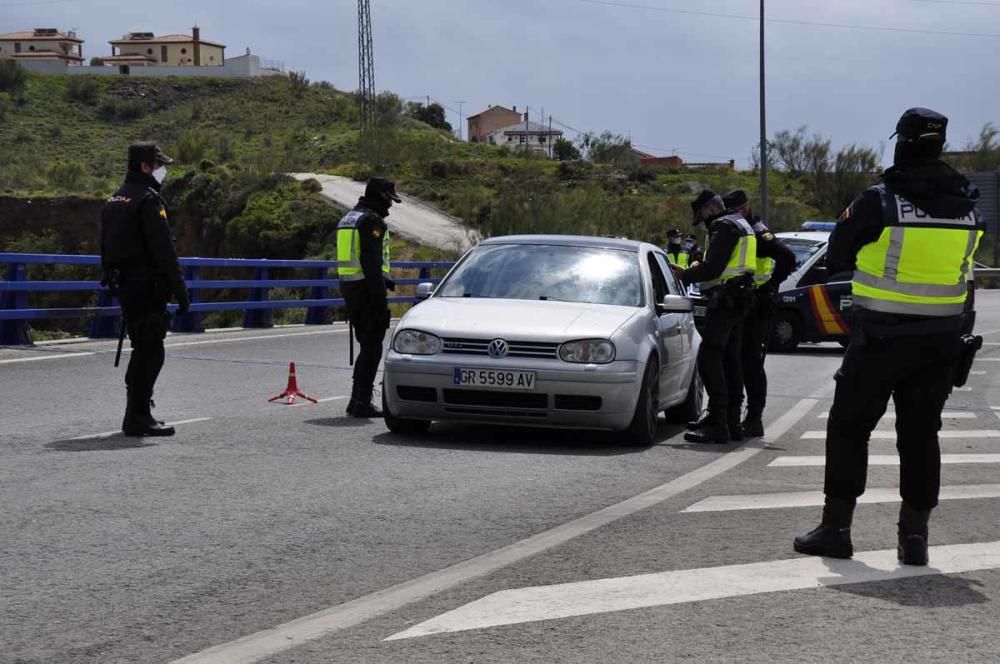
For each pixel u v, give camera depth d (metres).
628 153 103.19
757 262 11.70
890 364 6.11
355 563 6.12
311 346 20.55
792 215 66.94
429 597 5.45
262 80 140.12
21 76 131.88
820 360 21.69
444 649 4.68
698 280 11.28
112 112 130.50
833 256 6.25
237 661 4.52
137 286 10.28
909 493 6.23
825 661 4.61
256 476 8.52
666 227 60.62
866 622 5.15
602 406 10.28
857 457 6.28
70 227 67.94
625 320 10.77
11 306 18.08
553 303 11.18
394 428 10.91
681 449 10.77
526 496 8.06
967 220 6.07
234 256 67.88
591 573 5.91
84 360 16.56
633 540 6.69
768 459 10.27
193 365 16.94
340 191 72.62
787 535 6.88
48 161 109.12
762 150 45.91
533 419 10.37
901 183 6.05
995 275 53.38
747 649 4.74
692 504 7.85
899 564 6.21
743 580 5.80
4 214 67.38
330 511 7.36
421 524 7.07
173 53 179.38
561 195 60.69
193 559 6.12
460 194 74.25
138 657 4.60
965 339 6.17
